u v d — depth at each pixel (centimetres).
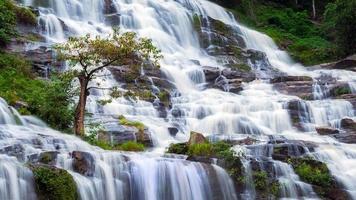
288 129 2359
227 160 1595
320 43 4247
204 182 1509
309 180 1672
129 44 1873
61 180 1264
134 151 1711
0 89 1970
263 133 2270
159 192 1442
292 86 2775
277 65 3791
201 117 2327
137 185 1420
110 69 2397
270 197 1591
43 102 1873
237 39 3800
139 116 2202
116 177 1397
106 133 1838
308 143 1872
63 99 1898
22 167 1237
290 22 4697
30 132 1628
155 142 1953
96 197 1341
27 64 2258
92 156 1392
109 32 3012
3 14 2420
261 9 4950
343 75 3253
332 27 4228
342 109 2484
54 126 1833
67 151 1422
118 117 2067
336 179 1706
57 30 2750
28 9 2683
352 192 1689
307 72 3441
